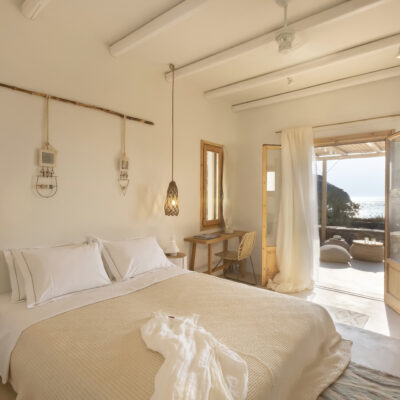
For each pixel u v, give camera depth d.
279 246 4.24
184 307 2.07
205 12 2.43
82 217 2.83
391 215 3.51
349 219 7.99
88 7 2.42
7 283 2.32
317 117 4.15
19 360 1.59
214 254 4.57
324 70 3.51
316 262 4.09
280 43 2.43
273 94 4.35
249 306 2.08
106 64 3.02
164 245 3.72
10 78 2.33
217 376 1.20
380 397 1.80
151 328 1.63
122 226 3.20
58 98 2.60
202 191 4.34
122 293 2.31
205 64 3.22
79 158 2.80
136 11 2.47
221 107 4.68
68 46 2.70
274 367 1.40
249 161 4.83
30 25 2.44
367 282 4.34
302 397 1.62
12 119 2.35
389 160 3.56
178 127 3.92
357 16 2.43
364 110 3.78
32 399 1.43
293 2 2.28
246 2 2.30
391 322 2.97
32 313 1.90
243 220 4.89
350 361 2.19
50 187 2.58
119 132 3.16
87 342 1.54
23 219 2.42
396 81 3.56
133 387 1.19
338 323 2.94
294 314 1.98
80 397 1.22
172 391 1.07
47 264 2.20
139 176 3.38
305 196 4.10
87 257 2.45
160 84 3.63
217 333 1.68
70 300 2.12
